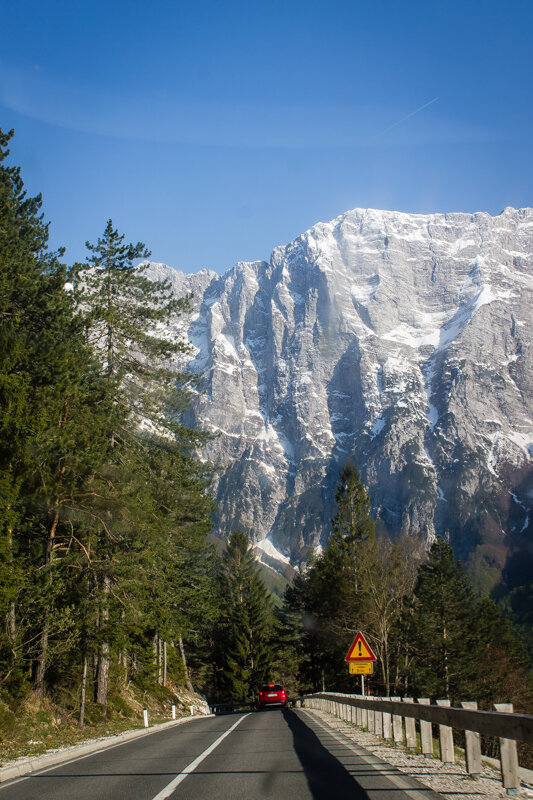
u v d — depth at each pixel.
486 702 51.59
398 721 15.75
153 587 31.50
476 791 8.84
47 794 9.93
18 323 24.47
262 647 78.44
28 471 21.80
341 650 53.34
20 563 22.14
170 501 33.56
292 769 11.68
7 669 22.67
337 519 58.62
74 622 23.75
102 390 28.80
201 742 18.05
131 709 33.78
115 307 31.73
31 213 29.50
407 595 51.91
